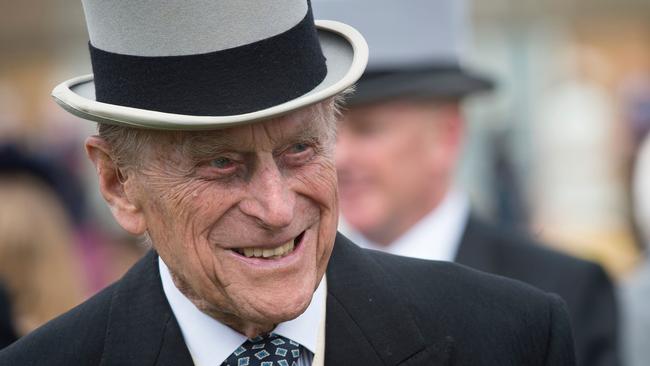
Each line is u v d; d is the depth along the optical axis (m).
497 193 32.38
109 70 7.15
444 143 13.58
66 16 43.50
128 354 7.61
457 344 7.79
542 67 39.16
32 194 14.64
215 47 6.87
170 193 7.09
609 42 39.78
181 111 6.92
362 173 13.19
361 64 7.07
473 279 8.14
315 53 7.17
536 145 37.50
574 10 39.38
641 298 13.80
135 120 6.84
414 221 13.33
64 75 43.41
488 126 35.62
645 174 16.72
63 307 14.55
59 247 14.61
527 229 30.38
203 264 7.12
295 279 7.14
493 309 7.97
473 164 33.91
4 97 42.53
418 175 13.27
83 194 25.19
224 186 7.04
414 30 13.81
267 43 6.90
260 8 6.89
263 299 7.09
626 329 13.77
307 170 7.11
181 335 7.63
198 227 7.09
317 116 7.09
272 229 6.99
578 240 31.72
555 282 12.87
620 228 32.94
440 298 7.97
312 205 7.18
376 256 8.29
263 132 6.89
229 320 7.59
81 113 7.08
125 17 6.98
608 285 13.03
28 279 14.27
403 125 13.20
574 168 36.50
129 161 7.25
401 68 13.56
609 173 36.09
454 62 14.04
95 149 7.46
